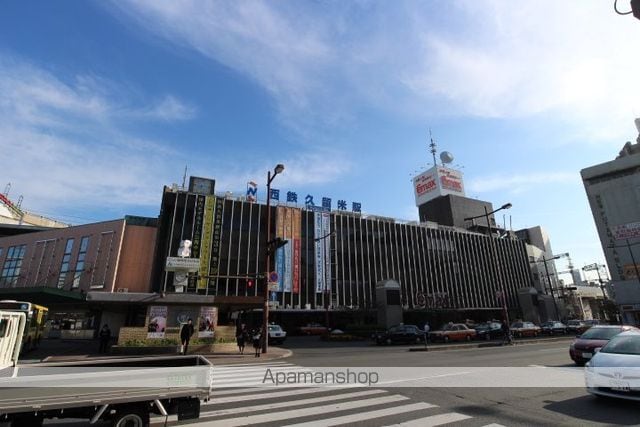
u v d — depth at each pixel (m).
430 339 30.08
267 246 21.91
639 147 62.66
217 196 42.62
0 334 6.25
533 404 7.58
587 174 62.31
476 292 58.38
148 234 42.22
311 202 49.06
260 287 41.72
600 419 6.46
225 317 36.44
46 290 24.56
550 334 39.97
